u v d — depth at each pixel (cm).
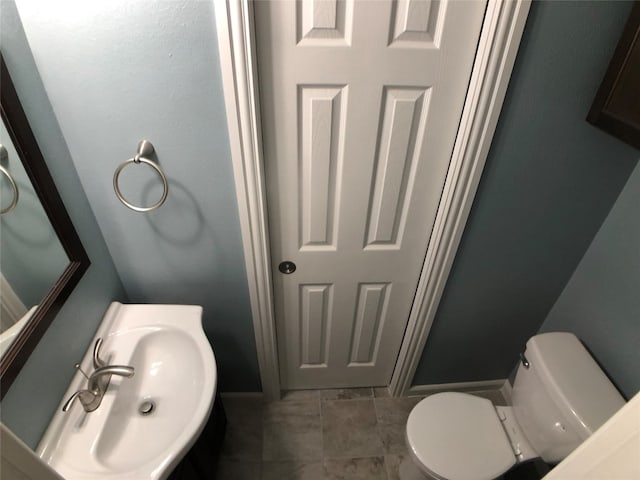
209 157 114
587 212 132
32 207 99
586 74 104
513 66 101
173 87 101
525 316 165
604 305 136
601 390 123
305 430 185
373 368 191
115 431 110
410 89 108
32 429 98
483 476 136
